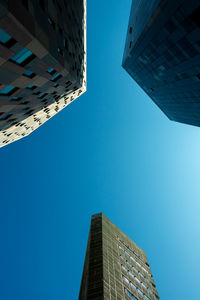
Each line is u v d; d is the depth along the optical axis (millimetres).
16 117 29328
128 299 33188
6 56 14664
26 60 16828
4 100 21250
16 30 13070
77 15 31609
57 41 19922
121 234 60000
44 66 19656
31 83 21266
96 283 31938
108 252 42625
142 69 45312
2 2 10672
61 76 25281
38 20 15109
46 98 29922
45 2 16688
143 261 55969
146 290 42031
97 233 49938
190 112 47312
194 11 19938
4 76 16812
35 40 15062
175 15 22500
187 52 27156
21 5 12469
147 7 30531
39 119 41938
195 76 31312
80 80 34969
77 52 31609
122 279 37844
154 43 31547
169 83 40812
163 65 35906
